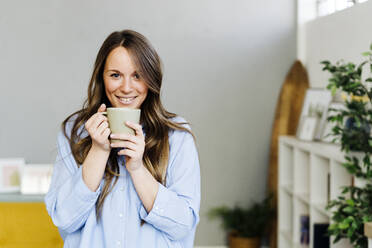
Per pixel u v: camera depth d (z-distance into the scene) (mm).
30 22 3723
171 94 3838
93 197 1053
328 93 3102
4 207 2438
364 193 2064
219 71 3850
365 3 2619
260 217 3674
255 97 3873
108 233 1089
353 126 2340
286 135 3750
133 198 1100
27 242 2439
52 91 3771
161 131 1160
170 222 1056
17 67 3740
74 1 3734
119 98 1087
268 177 3812
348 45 2877
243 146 3902
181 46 3814
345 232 2029
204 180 3900
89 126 1018
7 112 3758
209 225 3902
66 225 1066
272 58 3848
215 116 3875
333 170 2391
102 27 3766
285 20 3832
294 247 3049
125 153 998
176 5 3793
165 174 1136
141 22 3781
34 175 3068
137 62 1052
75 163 1139
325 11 3562
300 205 3117
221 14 3820
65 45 3752
